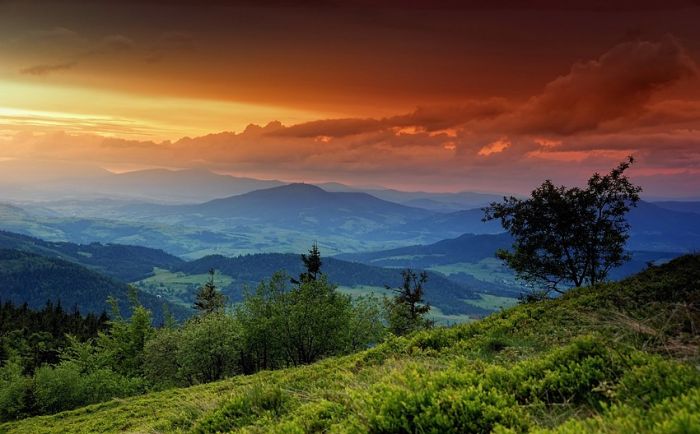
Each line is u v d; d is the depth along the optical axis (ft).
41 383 163.32
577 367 21.52
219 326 167.43
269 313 165.17
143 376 199.93
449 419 18.19
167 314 247.91
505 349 37.19
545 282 89.10
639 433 13.88
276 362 172.14
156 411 84.12
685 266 52.39
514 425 17.25
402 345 52.42
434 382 21.53
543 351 33.60
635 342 27.73
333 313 161.58
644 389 17.87
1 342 313.73
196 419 34.01
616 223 84.99
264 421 28.25
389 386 21.90
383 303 202.39
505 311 56.85
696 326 30.96
